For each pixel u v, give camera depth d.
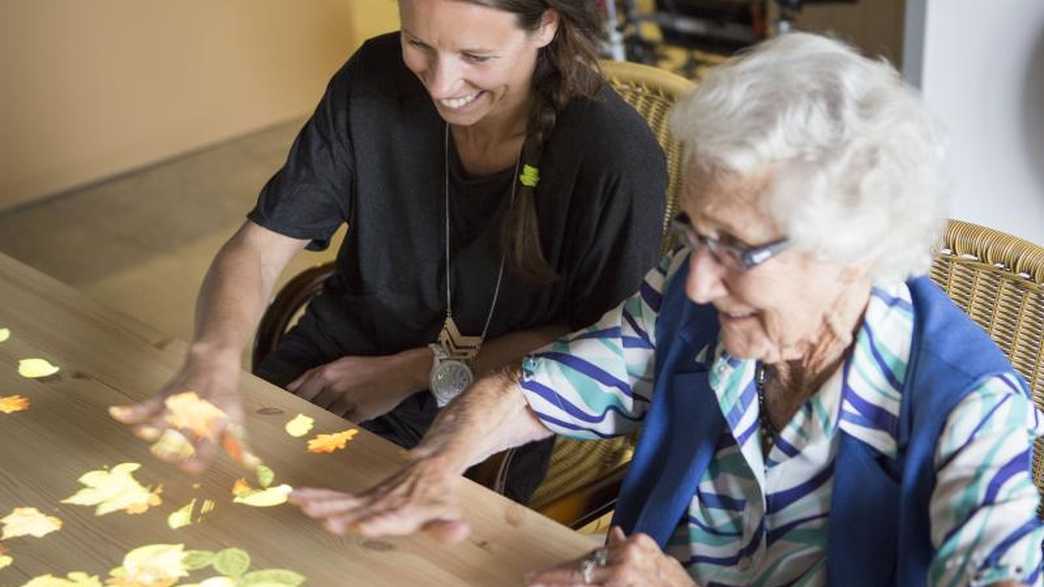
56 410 1.66
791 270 1.25
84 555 1.42
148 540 1.44
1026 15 2.78
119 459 1.57
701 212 1.26
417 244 2.07
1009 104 2.89
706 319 1.52
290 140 4.92
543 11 1.78
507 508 1.48
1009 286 1.62
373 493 1.46
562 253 1.99
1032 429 1.31
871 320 1.34
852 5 4.91
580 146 1.91
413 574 1.38
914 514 1.31
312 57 5.04
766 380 1.45
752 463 1.42
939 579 1.24
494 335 2.10
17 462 1.57
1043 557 1.35
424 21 1.74
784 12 4.96
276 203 2.06
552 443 2.09
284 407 1.68
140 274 3.96
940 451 1.28
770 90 1.21
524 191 1.95
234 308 1.89
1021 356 1.62
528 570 1.38
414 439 2.12
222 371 1.73
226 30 4.72
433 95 1.82
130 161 4.62
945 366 1.31
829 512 1.40
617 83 2.21
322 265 2.28
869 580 1.36
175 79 4.64
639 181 1.90
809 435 1.39
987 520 1.22
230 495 1.50
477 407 1.61
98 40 4.39
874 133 1.20
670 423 1.55
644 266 1.94
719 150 1.21
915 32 3.01
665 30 5.26
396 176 2.04
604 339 1.61
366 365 2.09
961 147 3.03
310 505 1.43
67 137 4.43
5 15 4.15
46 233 4.22
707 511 1.51
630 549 1.31
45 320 1.87
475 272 2.05
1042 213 2.94
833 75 1.22
